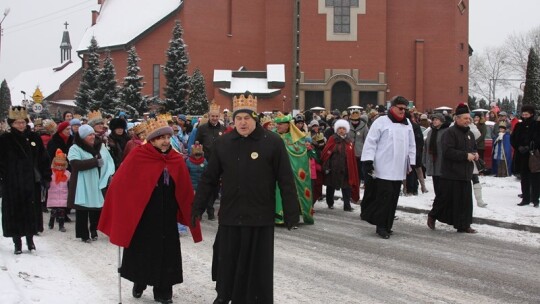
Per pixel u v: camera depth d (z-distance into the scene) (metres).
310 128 17.66
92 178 11.94
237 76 57.09
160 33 60.69
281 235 12.35
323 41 57.41
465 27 59.81
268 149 6.68
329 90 57.12
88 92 50.88
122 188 7.31
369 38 57.34
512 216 13.48
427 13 58.53
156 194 7.38
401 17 58.59
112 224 7.34
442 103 58.53
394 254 10.46
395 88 58.66
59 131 14.56
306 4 57.50
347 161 15.65
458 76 59.19
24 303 7.05
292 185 6.70
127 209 7.27
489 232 12.52
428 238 11.95
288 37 60.19
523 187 14.94
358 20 57.47
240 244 6.64
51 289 7.98
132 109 45.03
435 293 8.00
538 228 12.34
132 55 46.78
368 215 12.20
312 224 13.72
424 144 17.72
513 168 15.07
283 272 9.14
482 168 14.70
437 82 58.50
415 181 17.59
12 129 10.43
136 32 65.00
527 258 10.14
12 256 10.23
